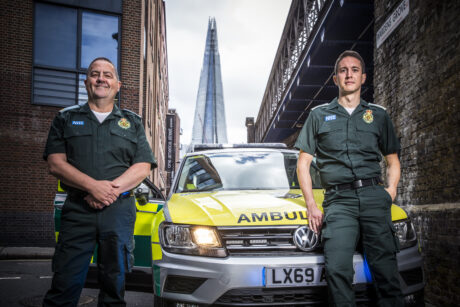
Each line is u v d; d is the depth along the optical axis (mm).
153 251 3000
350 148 2805
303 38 19703
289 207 2996
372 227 2684
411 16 5406
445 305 4215
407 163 5473
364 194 2707
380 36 6695
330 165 2863
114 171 2639
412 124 5320
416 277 2852
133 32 13039
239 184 3963
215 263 2643
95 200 2480
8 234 10898
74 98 12148
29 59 11711
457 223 4004
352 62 2928
